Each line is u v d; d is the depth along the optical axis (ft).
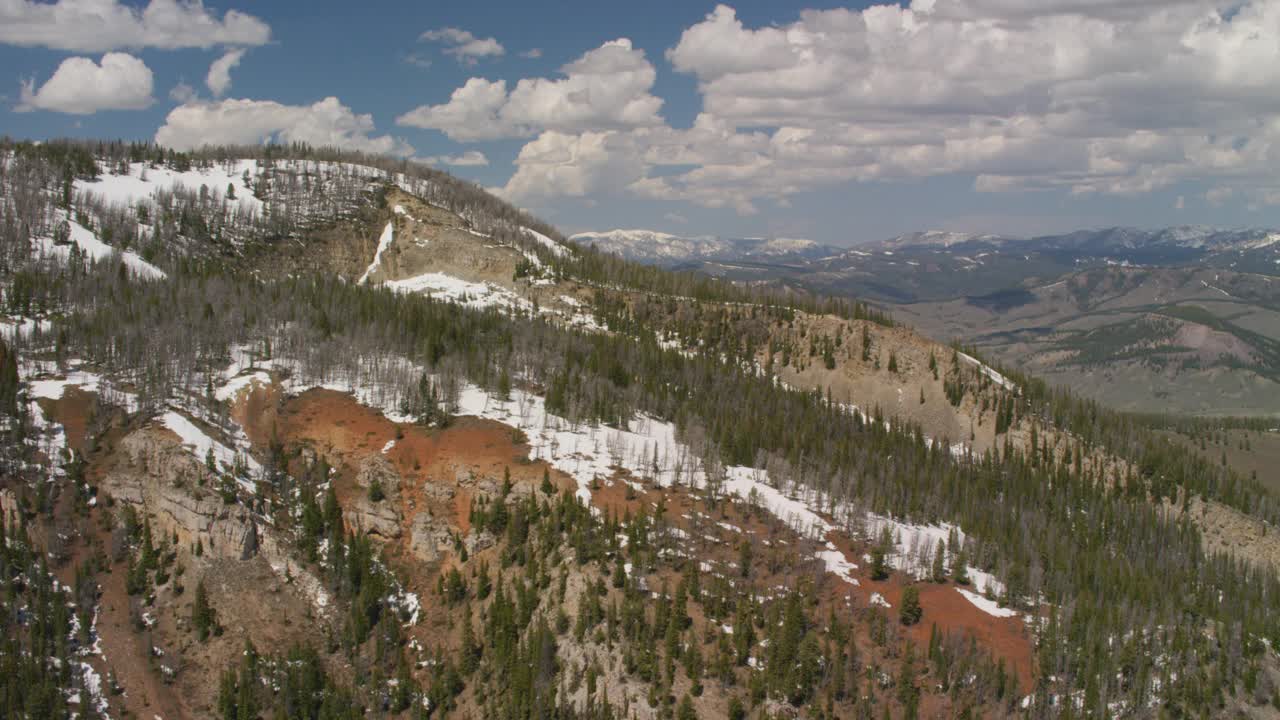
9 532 581.12
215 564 595.88
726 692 501.15
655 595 558.56
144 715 515.91
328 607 593.42
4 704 497.46
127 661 539.70
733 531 636.48
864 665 533.14
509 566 604.90
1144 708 554.87
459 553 629.51
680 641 526.98
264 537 615.98
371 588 594.65
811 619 563.07
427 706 536.42
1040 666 558.97
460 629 579.07
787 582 588.09
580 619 539.29
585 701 506.07
